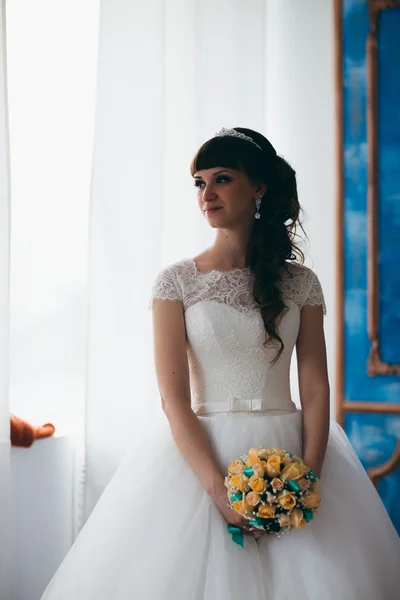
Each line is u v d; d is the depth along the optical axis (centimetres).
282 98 322
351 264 308
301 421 215
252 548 187
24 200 299
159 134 294
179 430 199
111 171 288
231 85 309
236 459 190
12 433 252
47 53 300
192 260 220
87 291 286
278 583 183
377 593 187
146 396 287
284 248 222
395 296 304
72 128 303
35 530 264
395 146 304
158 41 295
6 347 240
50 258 303
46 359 302
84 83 301
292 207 231
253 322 208
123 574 183
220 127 309
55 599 189
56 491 276
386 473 303
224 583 176
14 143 297
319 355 224
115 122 290
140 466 204
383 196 305
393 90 304
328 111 319
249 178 215
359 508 207
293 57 322
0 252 242
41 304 302
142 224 290
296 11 322
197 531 185
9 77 296
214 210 213
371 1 304
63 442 280
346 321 309
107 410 284
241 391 208
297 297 222
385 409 302
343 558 188
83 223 306
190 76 310
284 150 322
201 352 209
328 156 319
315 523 195
